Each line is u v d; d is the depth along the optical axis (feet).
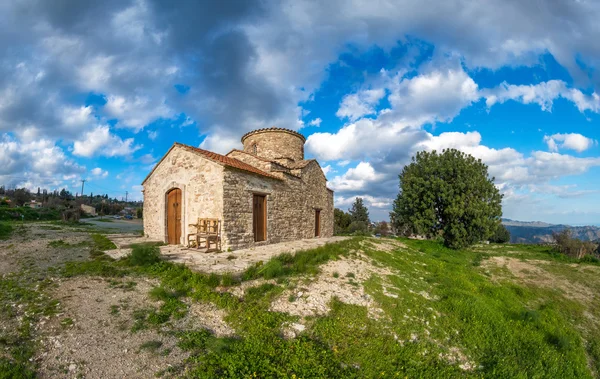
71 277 27.99
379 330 23.67
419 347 22.50
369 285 32.09
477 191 76.69
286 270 32.48
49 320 19.51
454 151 82.33
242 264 34.40
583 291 50.31
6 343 16.52
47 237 55.26
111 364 15.78
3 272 29.37
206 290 25.54
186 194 51.26
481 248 98.94
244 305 23.77
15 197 200.54
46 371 14.82
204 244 47.39
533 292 46.60
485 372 21.67
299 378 16.43
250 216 51.11
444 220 81.20
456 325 27.40
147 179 63.46
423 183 81.25
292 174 65.77
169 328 19.98
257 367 16.78
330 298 27.53
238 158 67.72
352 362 19.24
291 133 80.23
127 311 21.67
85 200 330.34
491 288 41.70
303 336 20.76
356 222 145.89
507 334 27.55
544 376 22.81
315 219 77.77
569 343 28.89
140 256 32.53
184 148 52.11
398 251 58.39
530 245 110.83
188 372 15.64
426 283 38.22
